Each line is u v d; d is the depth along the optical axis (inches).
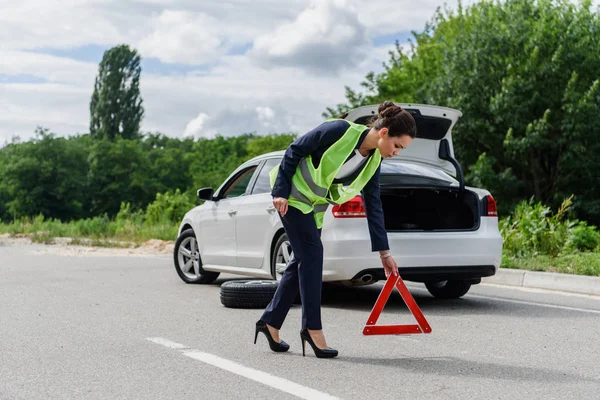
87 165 3924.7
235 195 365.4
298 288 213.3
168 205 1033.5
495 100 1077.8
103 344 227.8
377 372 189.9
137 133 4761.3
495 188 1097.4
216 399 164.2
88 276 434.0
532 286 383.6
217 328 257.1
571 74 1077.8
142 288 376.5
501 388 174.1
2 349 220.5
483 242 303.4
